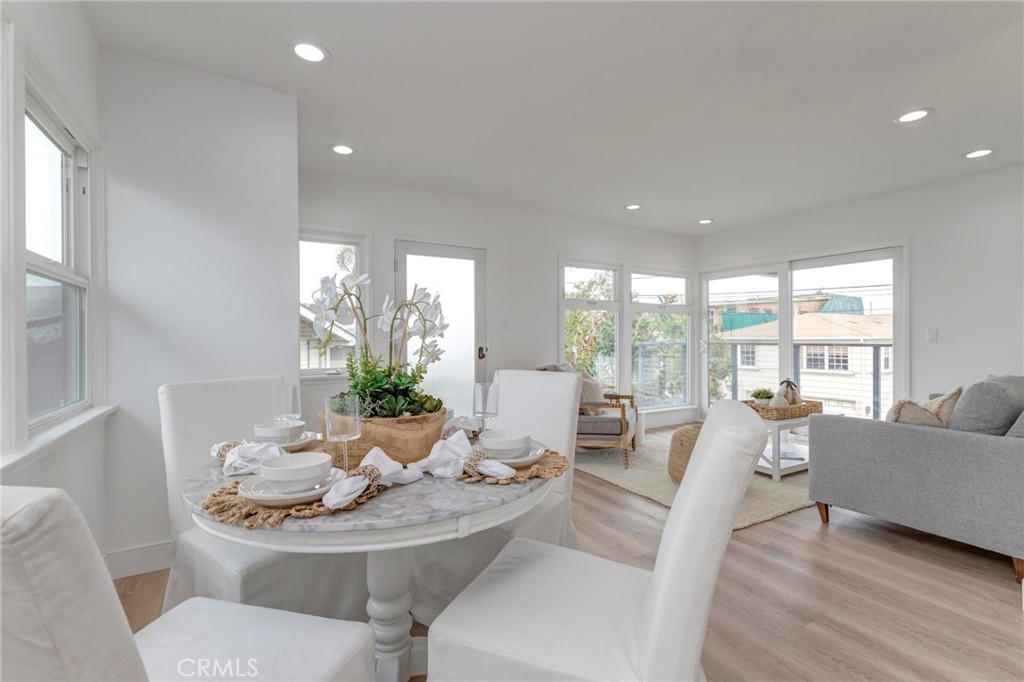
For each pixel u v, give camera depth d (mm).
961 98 2533
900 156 3326
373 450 1222
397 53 2129
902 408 2430
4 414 1279
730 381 5609
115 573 2064
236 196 2344
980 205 3672
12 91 1296
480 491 1115
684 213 4867
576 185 3973
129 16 1873
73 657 461
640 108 2639
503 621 1025
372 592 1332
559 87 2422
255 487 1061
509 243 4570
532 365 4711
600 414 4348
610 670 894
